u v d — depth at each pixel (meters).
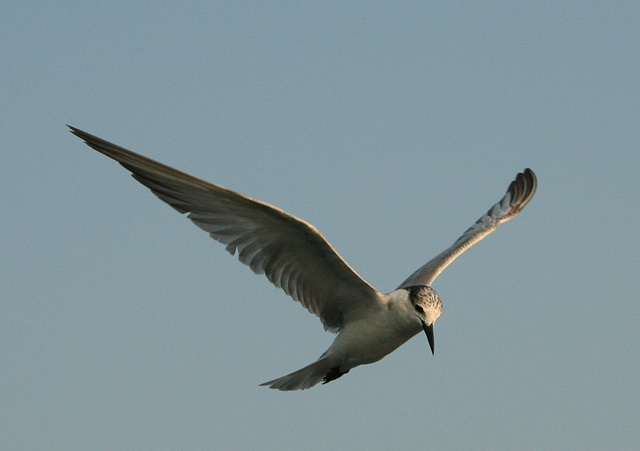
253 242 13.04
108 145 11.48
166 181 11.93
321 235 12.67
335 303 14.48
